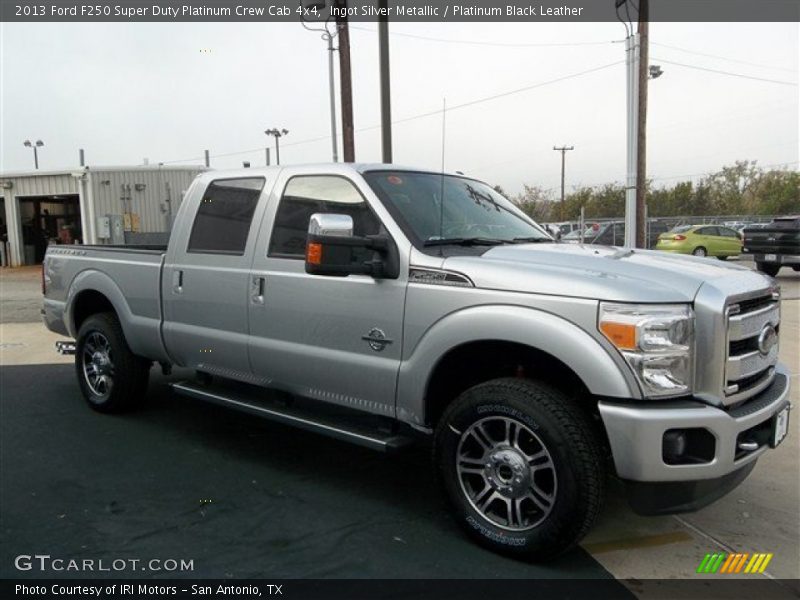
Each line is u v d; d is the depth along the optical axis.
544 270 3.25
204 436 5.21
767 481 4.34
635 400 2.97
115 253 5.48
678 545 3.51
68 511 3.88
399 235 3.69
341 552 3.40
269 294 4.24
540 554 3.21
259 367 4.38
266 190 4.46
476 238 3.97
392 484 4.29
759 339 3.30
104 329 5.59
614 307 2.98
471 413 3.36
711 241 24.44
